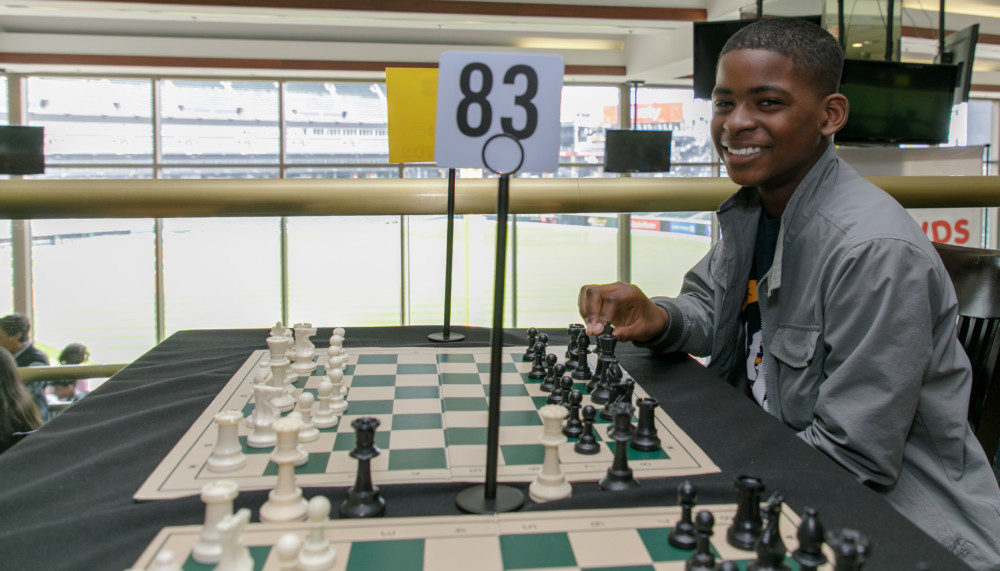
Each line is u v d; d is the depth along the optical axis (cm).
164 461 87
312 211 192
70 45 819
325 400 102
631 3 728
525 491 80
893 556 64
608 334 125
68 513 75
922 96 546
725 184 206
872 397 99
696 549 63
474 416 106
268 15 712
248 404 110
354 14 710
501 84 77
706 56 529
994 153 1178
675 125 1016
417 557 63
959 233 763
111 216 186
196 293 1031
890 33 549
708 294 151
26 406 170
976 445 111
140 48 829
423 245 1101
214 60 840
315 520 62
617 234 1130
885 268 102
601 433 99
